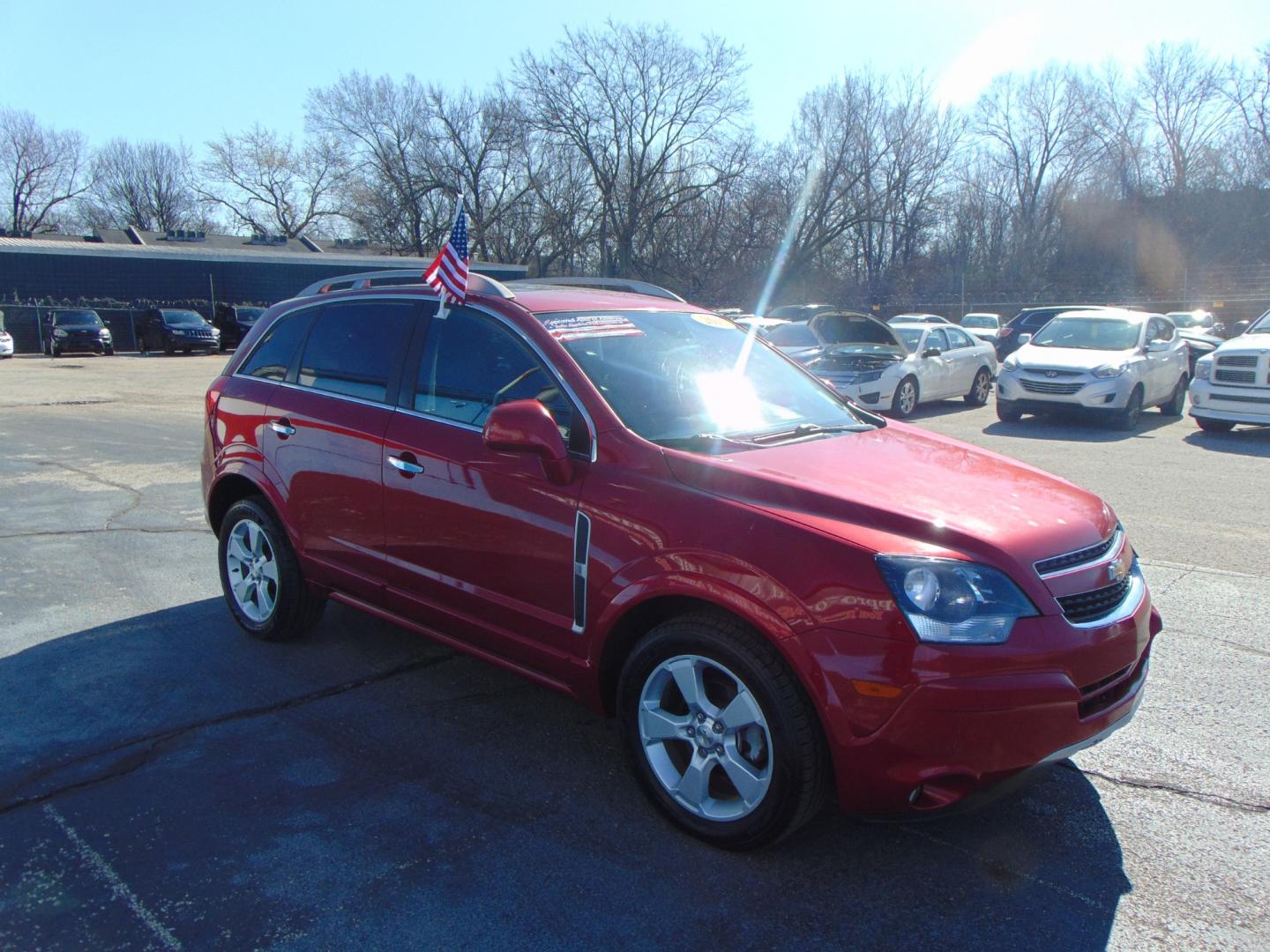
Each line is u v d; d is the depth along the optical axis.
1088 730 2.87
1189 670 4.56
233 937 2.65
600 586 3.27
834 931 2.70
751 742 2.98
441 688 4.37
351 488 4.20
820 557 2.81
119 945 2.61
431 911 2.76
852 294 50.19
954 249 57.97
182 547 6.75
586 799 3.41
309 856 3.03
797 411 4.08
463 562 3.75
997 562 2.82
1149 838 3.18
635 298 4.45
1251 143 53.09
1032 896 2.87
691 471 3.19
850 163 47.84
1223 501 8.35
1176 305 43.00
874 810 2.80
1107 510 3.45
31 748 3.73
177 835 3.14
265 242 58.72
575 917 2.75
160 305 40.44
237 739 3.84
